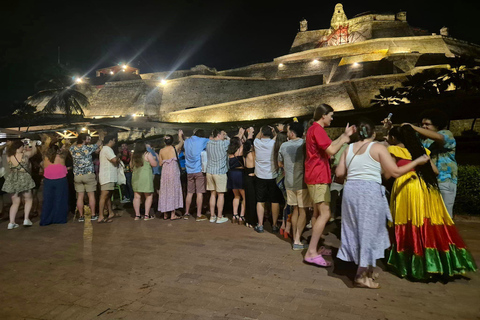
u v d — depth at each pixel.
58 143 9.95
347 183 4.39
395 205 4.60
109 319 3.54
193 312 3.63
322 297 3.93
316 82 56.78
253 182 7.08
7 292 4.26
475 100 30.72
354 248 4.32
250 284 4.30
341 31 78.19
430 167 4.45
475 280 4.33
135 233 6.86
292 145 5.61
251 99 50.12
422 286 4.20
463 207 7.48
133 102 65.06
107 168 7.84
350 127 4.51
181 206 8.12
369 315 3.51
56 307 3.83
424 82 36.03
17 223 8.10
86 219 8.25
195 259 5.25
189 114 52.75
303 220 5.58
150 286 4.30
